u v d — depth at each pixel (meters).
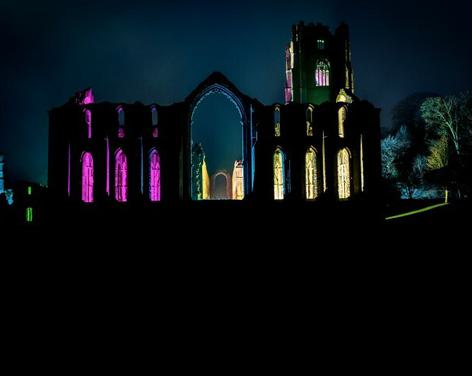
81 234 29.62
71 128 40.62
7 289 22.75
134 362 16.94
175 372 16.30
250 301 21.47
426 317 19.42
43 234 29.16
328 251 26.39
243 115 42.25
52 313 20.73
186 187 41.06
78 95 42.91
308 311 20.42
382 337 18.16
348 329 18.88
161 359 17.14
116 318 20.23
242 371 16.28
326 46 67.38
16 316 20.44
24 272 24.41
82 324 19.75
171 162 40.81
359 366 16.33
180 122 41.22
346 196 44.47
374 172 41.09
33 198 46.78
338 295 21.75
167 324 19.66
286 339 18.30
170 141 40.97
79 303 21.55
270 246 27.50
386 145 63.44
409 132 66.69
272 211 35.16
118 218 33.84
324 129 41.69
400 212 35.88
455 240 26.25
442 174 50.91
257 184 40.78
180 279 23.72
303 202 38.56
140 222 32.81
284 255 26.22
